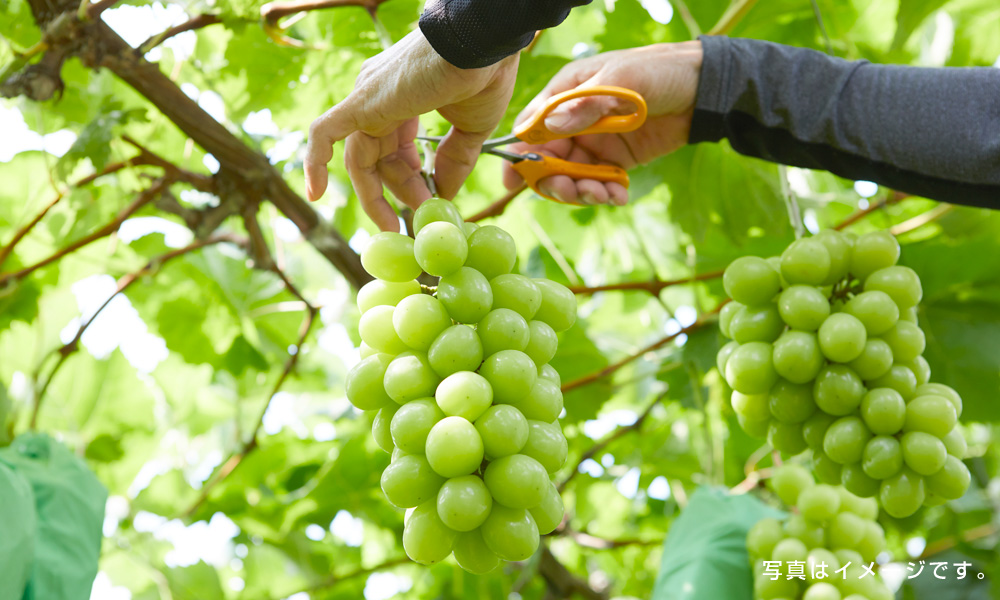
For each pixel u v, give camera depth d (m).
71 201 1.45
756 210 1.55
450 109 1.14
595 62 1.25
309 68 1.47
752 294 1.21
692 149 1.53
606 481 1.93
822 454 1.22
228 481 1.71
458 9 1.04
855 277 1.23
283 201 1.40
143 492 1.72
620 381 1.80
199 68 1.45
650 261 1.61
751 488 1.69
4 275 1.49
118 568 1.72
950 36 1.62
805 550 1.31
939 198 1.21
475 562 1.04
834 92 1.22
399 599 1.89
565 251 1.78
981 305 1.52
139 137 1.49
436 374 1.04
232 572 1.84
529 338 1.06
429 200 1.07
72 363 1.63
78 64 1.44
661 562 1.41
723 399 1.60
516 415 1.02
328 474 1.68
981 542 1.78
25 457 1.24
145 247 1.61
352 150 1.15
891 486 1.18
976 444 1.85
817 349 1.19
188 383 1.75
